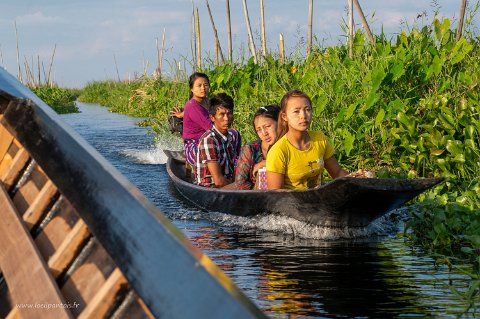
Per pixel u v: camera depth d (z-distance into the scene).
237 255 4.83
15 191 2.73
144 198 1.60
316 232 5.55
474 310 3.41
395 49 9.41
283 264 4.51
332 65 10.03
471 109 6.96
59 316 1.86
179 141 13.39
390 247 5.03
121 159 11.18
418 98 8.41
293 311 3.45
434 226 5.07
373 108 8.24
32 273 2.08
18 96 2.06
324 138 5.90
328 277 4.13
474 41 9.52
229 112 7.13
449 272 4.21
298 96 5.61
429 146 6.82
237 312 1.18
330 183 5.03
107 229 1.60
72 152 1.84
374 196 5.01
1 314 2.32
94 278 2.08
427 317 3.31
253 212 6.00
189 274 1.32
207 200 6.68
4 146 2.73
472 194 5.82
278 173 5.72
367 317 3.31
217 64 16.12
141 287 1.42
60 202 2.40
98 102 45.34
